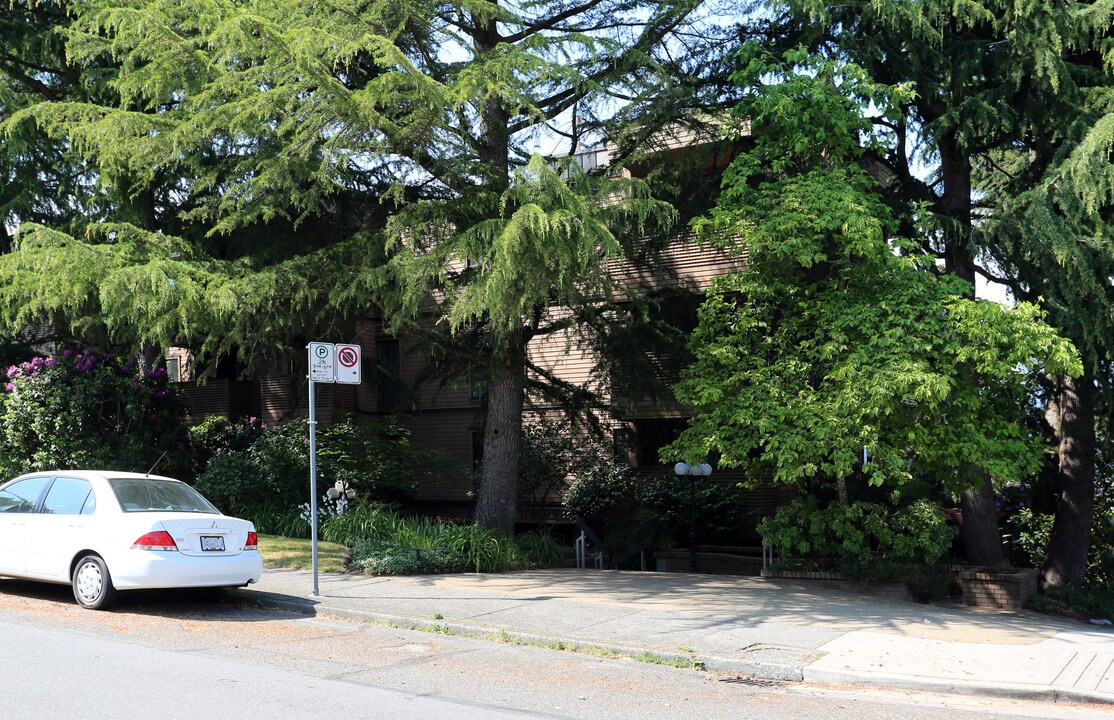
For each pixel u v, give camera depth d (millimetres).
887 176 18609
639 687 7215
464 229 13594
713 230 13883
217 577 9984
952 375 12562
